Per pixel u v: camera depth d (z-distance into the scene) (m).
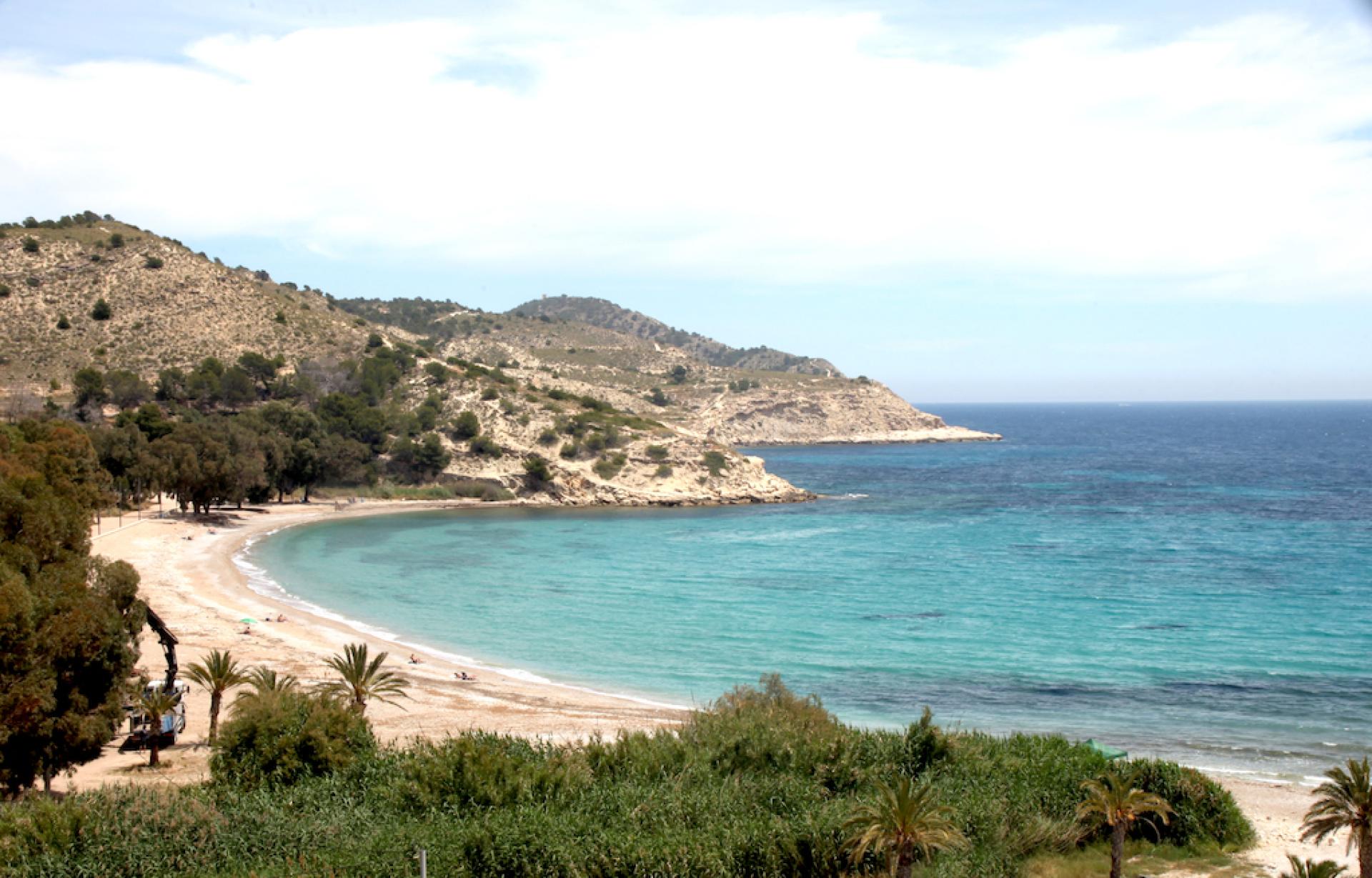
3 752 29.92
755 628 67.38
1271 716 47.78
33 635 31.02
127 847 25.64
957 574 88.06
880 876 27.19
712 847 26.66
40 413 128.50
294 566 92.12
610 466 155.00
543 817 27.53
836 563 94.81
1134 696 51.34
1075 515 131.00
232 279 190.62
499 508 143.88
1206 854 31.14
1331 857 31.03
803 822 28.00
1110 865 29.92
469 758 30.75
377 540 110.25
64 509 44.72
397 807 29.38
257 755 31.64
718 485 154.62
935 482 183.38
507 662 58.44
